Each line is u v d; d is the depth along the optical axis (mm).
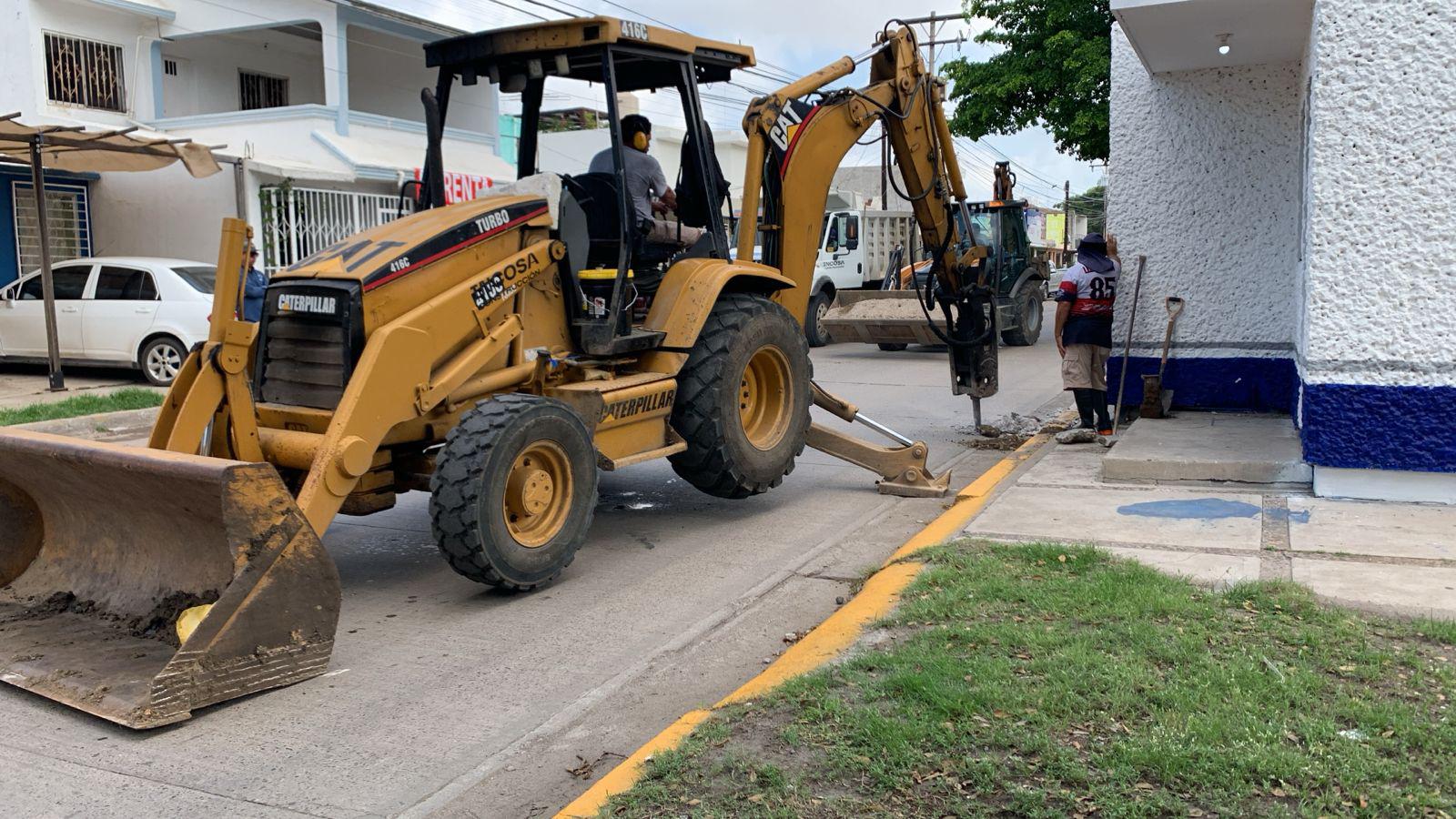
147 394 13117
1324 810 3080
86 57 18453
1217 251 9344
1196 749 3385
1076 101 20312
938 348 19234
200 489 4465
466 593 6023
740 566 6449
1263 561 5465
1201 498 6941
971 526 6410
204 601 4855
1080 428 9570
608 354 6605
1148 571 5234
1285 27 7828
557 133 27188
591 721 4367
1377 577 5145
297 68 22922
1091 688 3879
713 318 7141
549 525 5945
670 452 6809
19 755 4082
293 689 4699
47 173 17688
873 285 22250
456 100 23484
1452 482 6602
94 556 5332
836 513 7715
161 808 3699
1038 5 20766
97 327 14703
